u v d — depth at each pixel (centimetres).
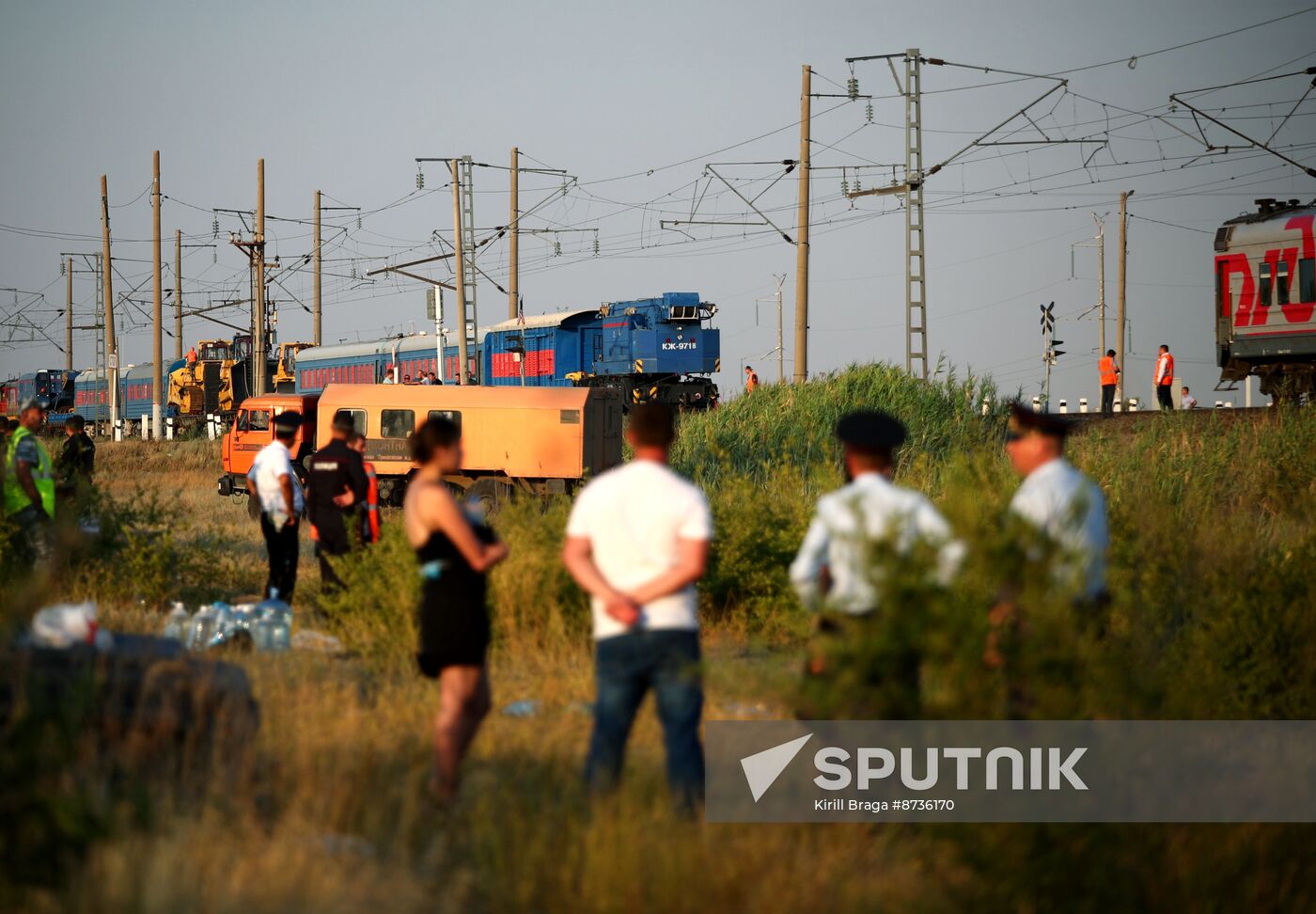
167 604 4922
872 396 10375
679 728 2120
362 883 1861
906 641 1903
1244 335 11056
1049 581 1961
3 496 4753
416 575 4094
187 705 2261
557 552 4372
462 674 2303
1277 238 10762
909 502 2134
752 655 4078
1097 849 1923
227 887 1775
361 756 2445
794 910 1867
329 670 3578
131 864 1769
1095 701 2003
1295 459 7444
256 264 19988
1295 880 2156
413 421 10006
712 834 2052
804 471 8875
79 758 2002
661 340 16825
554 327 18250
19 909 1695
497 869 1950
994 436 10056
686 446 10169
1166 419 8994
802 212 13238
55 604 4072
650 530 2122
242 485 11081
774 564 4769
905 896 1947
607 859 1903
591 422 9950
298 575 5972
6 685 2106
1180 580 3819
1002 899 1900
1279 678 3145
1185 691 2622
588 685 3462
